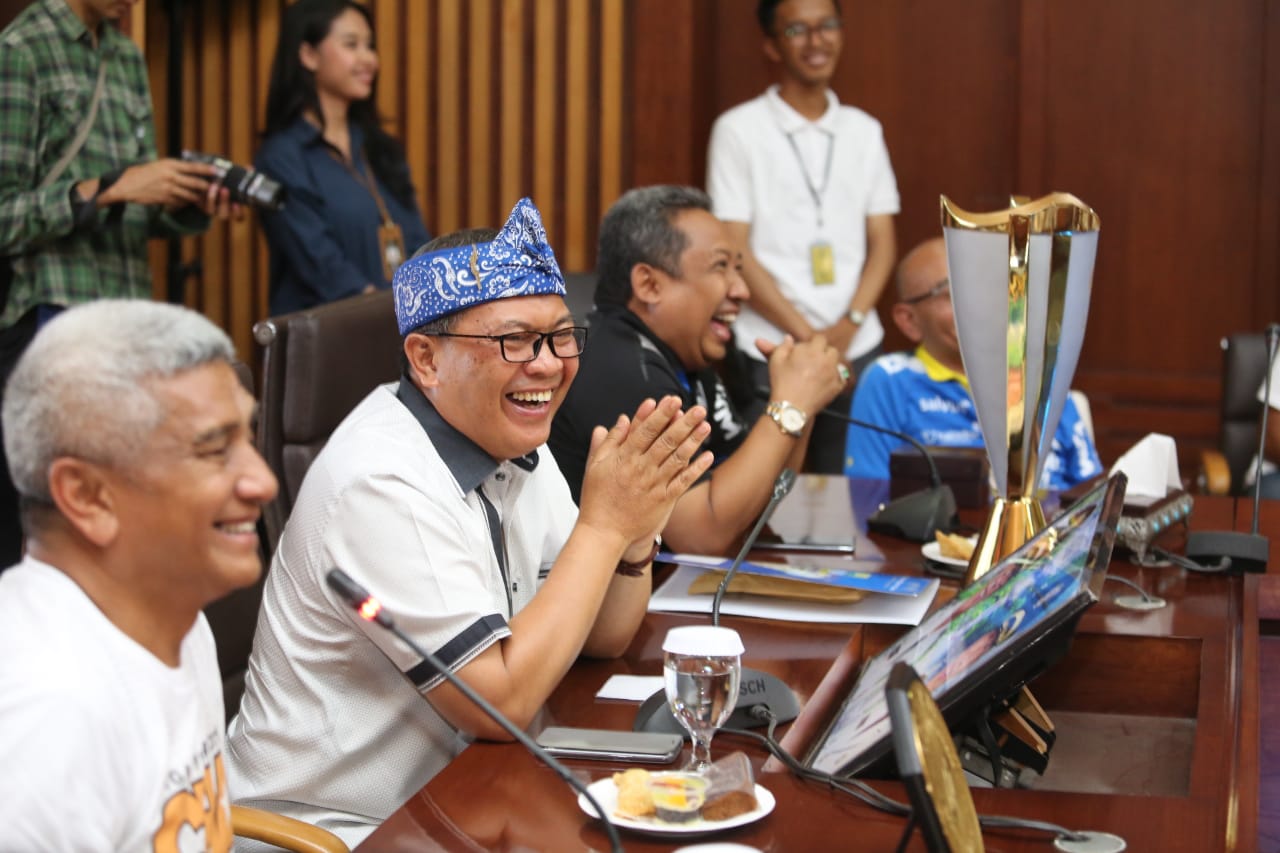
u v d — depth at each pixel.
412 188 8.40
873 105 10.53
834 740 3.03
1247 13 10.09
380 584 3.17
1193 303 10.36
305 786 3.33
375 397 3.57
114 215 6.54
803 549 4.77
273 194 6.61
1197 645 3.72
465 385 3.36
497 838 2.58
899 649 3.38
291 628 3.34
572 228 10.02
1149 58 10.22
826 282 9.32
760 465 4.64
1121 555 4.55
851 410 6.83
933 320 6.62
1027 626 2.81
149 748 2.20
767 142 9.32
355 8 7.95
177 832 2.25
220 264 10.00
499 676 3.10
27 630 2.14
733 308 5.19
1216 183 10.25
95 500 2.17
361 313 4.96
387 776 3.34
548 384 3.38
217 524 2.22
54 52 6.68
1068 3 10.24
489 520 3.54
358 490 3.22
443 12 9.92
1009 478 3.75
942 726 2.32
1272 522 5.23
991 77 10.38
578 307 6.92
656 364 5.00
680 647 2.81
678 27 9.59
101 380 2.13
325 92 7.96
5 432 2.18
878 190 9.46
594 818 2.66
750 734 3.02
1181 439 10.44
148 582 2.23
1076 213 3.50
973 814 2.33
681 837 2.57
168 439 2.15
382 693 3.32
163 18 9.73
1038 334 3.59
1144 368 10.48
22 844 2.02
